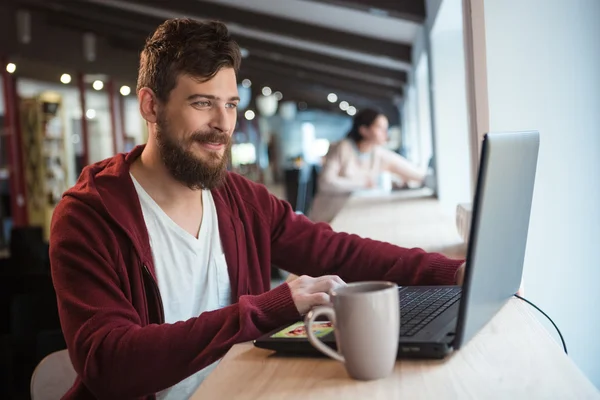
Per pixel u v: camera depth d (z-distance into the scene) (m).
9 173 9.98
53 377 1.75
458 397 0.97
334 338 1.19
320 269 1.85
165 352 1.28
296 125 26.17
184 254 1.70
